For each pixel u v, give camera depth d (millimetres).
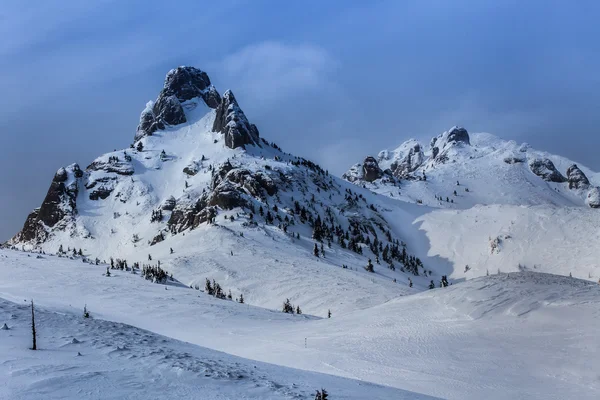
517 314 51781
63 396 19266
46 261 150750
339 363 43625
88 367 23562
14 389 19422
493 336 47531
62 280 116312
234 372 26688
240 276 148000
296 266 162375
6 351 24891
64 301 88625
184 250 184625
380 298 127375
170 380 23078
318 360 45125
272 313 96000
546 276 61500
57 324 33031
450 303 58281
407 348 47219
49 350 26062
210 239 190375
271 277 148500
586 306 50406
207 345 57406
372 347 48844
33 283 110875
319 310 118938
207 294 116312
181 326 75125
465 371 39750
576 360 40094
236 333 67375
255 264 160875
